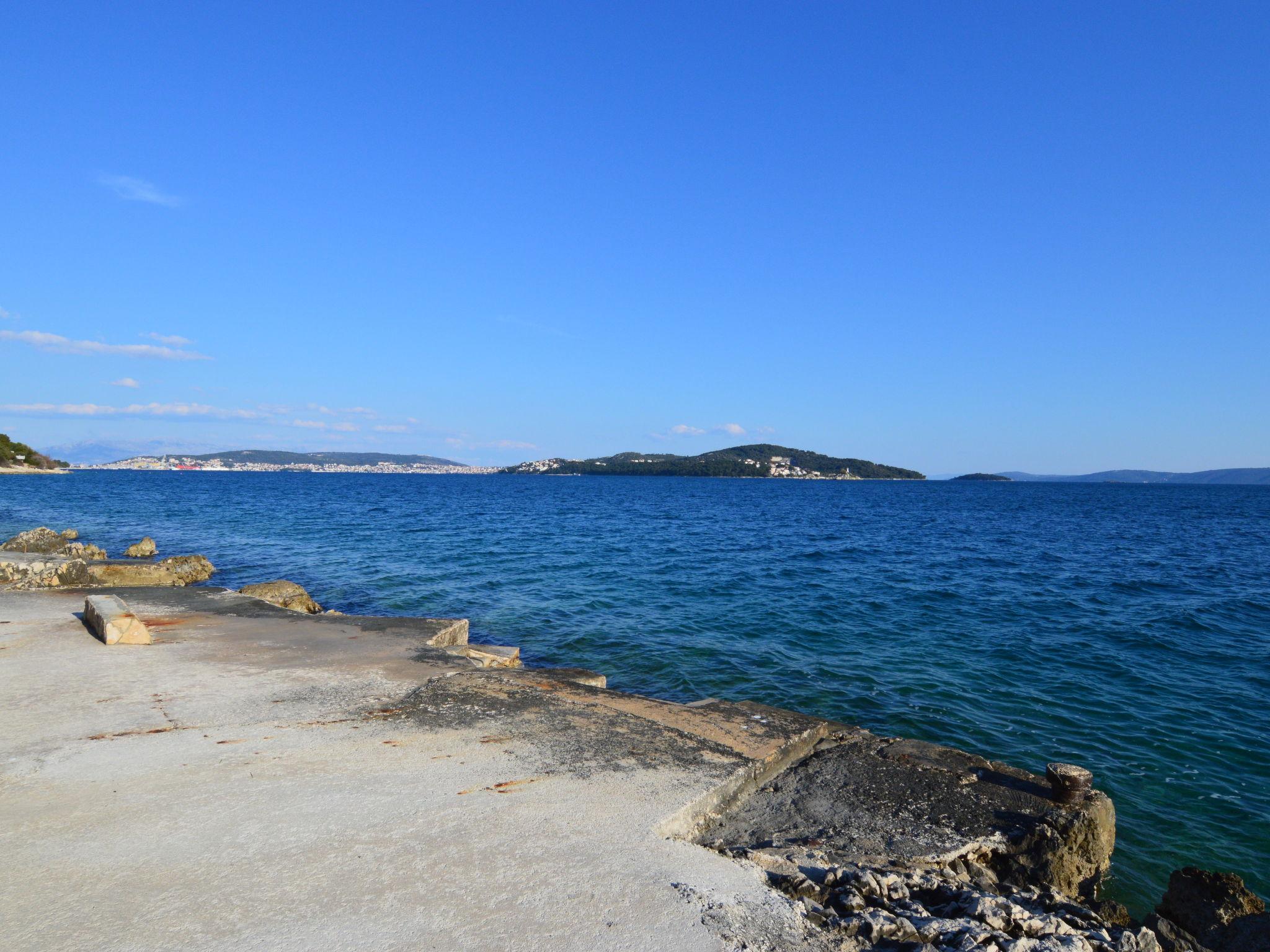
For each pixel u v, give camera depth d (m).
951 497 103.81
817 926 3.26
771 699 10.25
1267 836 6.71
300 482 135.62
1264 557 29.72
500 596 17.58
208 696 6.39
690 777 4.85
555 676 8.67
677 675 11.29
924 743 5.96
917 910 3.48
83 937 2.90
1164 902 4.96
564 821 4.12
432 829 3.95
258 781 4.54
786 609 16.50
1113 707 10.09
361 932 2.99
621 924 3.13
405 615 15.41
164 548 26.47
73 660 7.57
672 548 29.16
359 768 4.80
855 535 37.41
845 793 5.01
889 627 14.86
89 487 80.94
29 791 4.33
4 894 3.20
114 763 4.80
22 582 12.51
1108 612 16.89
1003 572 23.41
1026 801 4.95
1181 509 74.06
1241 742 8.91
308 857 3.60
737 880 3.61
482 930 3.04
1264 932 4.30
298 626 9.58
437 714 5.98
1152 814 7.07
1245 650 13.47
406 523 39.88
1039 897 4.01
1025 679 11.34
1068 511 68.25
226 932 2.96
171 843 3.71
